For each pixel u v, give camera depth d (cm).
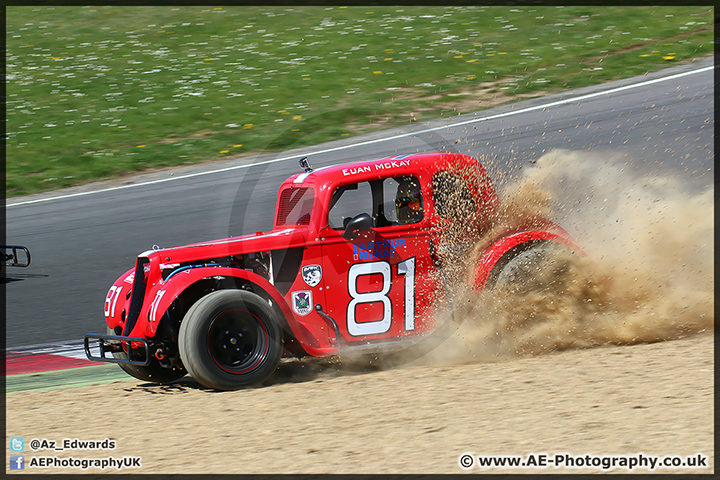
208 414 1369
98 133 4475
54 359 1877
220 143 4169
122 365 1677
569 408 1242
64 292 2466
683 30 5184
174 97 4956
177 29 6369
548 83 4459
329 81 4966
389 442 1155
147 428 1312
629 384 1344
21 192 3747
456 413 1266
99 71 5541
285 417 1316
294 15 6500
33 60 5831
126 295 1673
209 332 1488
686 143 3309
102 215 3316
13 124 4678
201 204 3331
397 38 5675
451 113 4169
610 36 5241
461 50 5297
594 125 3669
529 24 5731
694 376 1360
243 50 5741
